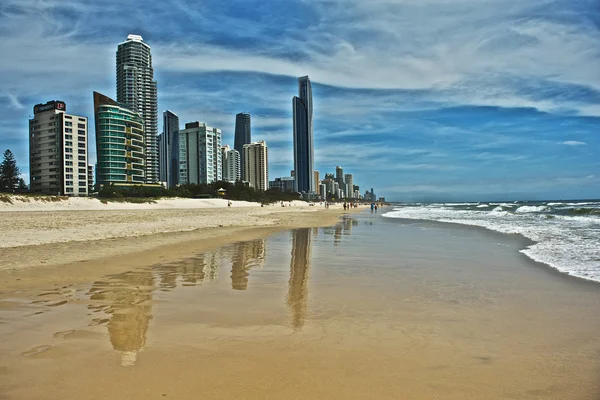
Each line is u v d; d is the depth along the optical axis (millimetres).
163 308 6000
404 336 4789
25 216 29531
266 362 3918
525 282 8094
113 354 4074
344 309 6023
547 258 11312
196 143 156875
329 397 3205
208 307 6082
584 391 3396
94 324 5125
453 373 3732
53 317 5422
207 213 45312
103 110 102750
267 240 16938
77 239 15344
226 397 3178
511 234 18953
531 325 5281
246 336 4715
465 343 4566
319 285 7805
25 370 3646
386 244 15461
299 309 6004
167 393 3230
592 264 10250
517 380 3604
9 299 6426
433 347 4422
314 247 14359
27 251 11906
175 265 10047
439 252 12945
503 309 6078
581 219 31062
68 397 3137
